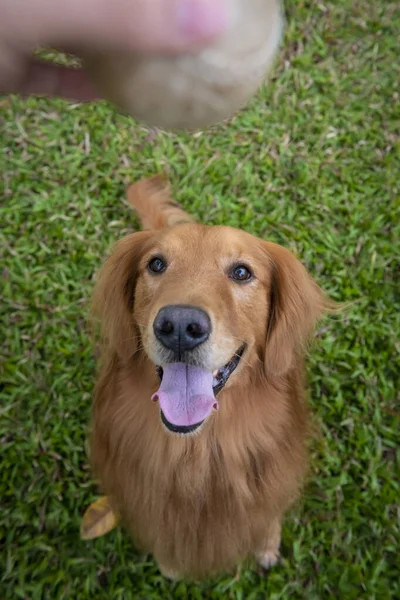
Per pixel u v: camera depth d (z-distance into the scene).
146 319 0.45
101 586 0.61
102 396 0.52
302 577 0.61
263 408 0.49
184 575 0.58
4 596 0.59
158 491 0.50
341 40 0.93
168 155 0.84
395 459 0.67
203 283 0.42
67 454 0.67
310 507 0.64
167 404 0.42
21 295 0.74
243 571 0.61
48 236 0.78
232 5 0.22
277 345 0.48
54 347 0.72
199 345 0.39
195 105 0.26
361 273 0.76
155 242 0.47
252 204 0.80
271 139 0.85
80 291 0.75
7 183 0.81
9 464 0.66
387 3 0.96
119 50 0.24
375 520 0.63
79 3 0.21
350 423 0.68
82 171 0.81
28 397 0.69
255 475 0.50
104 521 0.62
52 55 0.59
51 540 0.62
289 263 0.49
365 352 0.71
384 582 0.60
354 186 0.82
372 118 0.88
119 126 0.85
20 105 0.85
